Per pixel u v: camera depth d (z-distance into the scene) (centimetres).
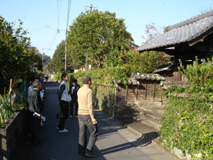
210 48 725
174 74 927
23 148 507
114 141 584
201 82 428
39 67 3469
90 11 2370
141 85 985
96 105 1257
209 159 368
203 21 797
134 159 456
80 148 451
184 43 668
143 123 775
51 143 546
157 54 1202
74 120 827
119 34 2030
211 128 380
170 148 493
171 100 520
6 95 496
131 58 1342
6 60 693
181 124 455
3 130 329
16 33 746
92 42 2059
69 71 5438
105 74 1178
